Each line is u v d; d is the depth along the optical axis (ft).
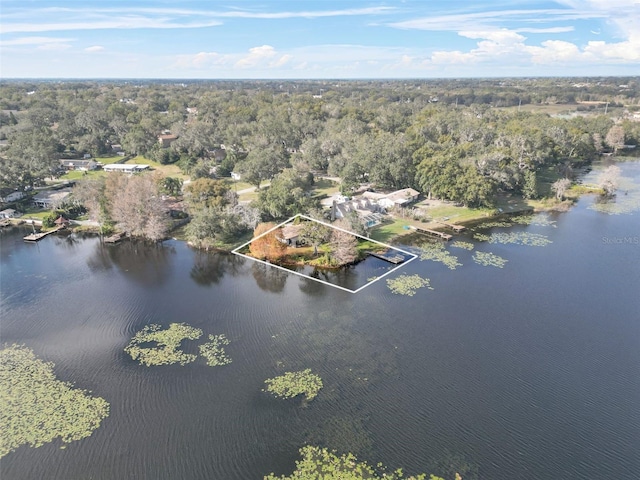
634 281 276.41
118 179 382.42
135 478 150.92
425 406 177.99
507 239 347.56
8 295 268.41
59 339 224.33
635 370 197.16
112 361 207.51
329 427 169.07
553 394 183.62
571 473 150.30
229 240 349.41
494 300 255.29
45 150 541.75
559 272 289.74
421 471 151.23
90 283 284.82
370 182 495.41
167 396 185.57
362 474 150.30
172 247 343.67
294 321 237.66
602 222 384.47
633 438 163.02
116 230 370.12
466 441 162.50
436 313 242.58
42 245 350.64
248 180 472.44
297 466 153.89
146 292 272.10
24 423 173.68
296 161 513.04
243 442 163.43
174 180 457.68
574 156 583.58
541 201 437.99
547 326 229.45
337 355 209.15
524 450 158.71
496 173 427.74
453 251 325.21
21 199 439.63
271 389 188.24
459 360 204.44
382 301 256.11
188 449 160.97
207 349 214.90
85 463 156.35
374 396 183.52
